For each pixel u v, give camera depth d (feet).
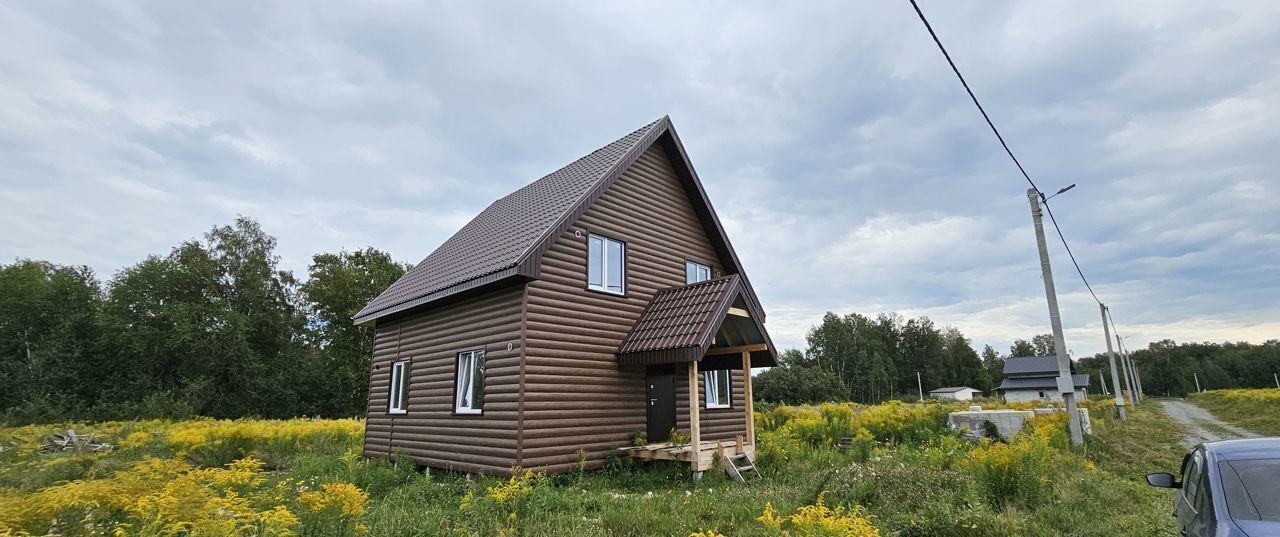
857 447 47.55
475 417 39.86
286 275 165.89
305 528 19.49
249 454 50.75
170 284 144.77
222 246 153.28
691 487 34.99
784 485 33.88
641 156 48.88
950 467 37.29
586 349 40.65
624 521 25.29
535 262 36.99
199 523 16.28
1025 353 458.09
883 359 320.09
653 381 45.03
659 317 42.83
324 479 35.32
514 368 37.22
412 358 49.03
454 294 41.91
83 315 139.33
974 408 73.46
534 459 36.22
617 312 43.39
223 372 140.15
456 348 43.50
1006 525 23.02
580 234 42.01
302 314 165.58
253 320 148.25
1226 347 365.40
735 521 25.67
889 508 26.71
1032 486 28.04
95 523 17.08
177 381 138.62
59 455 49.85
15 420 94.17
